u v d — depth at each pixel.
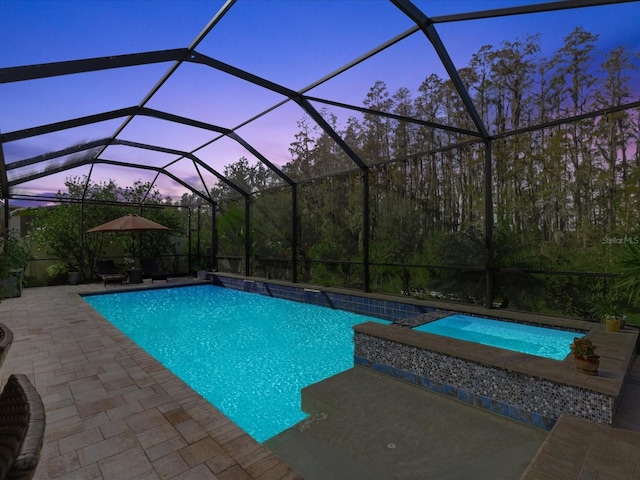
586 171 5.47
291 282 10.08
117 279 11.32
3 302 8.35
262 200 11.17
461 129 5.85
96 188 12.50
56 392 3.41
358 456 2.64
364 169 8.18
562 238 5.69
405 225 7.77
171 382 3.66
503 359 3.30
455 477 2.39
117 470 2.23
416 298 7.38
